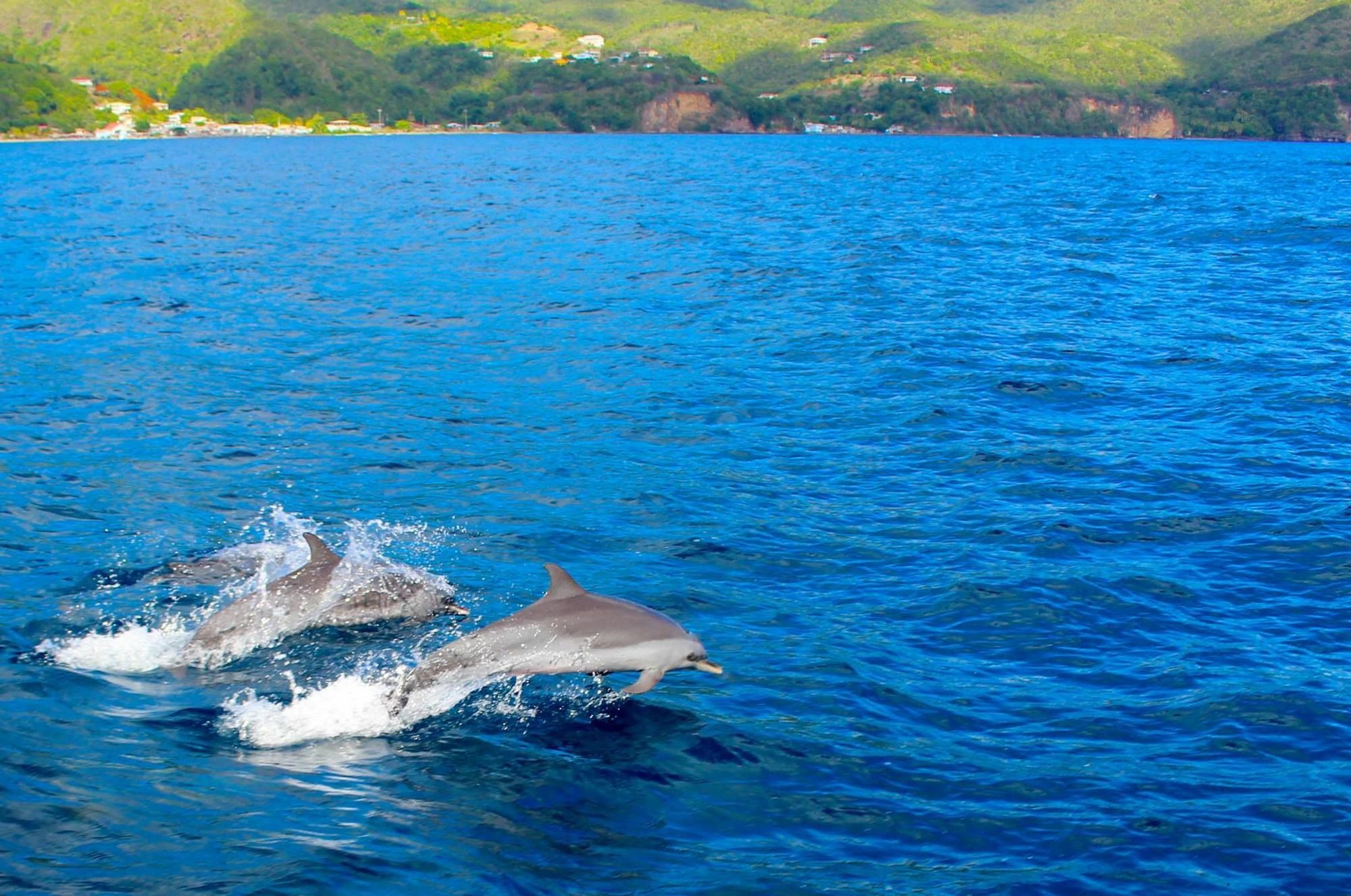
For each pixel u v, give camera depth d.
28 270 28.66
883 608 10.13
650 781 7.44
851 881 6.48
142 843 6.46
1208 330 21.67
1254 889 6.45
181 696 8.28
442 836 6.74
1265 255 32.84
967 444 14.73
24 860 6.23
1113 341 20.72
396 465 13.73
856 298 25.33
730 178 75.44
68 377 17.50
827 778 7.53
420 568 10.73
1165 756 7.84
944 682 8.87
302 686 8.50
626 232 38.69
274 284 26.78
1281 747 7.93
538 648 8.32
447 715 8.17
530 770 7.50
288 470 13.48
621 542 11.48
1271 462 13.98
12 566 10.45
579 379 17.98
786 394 17.16
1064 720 8.30
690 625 9.71
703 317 23.06
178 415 15.63
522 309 23.86
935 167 97.88
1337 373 18.06
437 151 126.06
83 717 7.86
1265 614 10.05
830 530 11.90
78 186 64.38
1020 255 33.16
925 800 7.30
